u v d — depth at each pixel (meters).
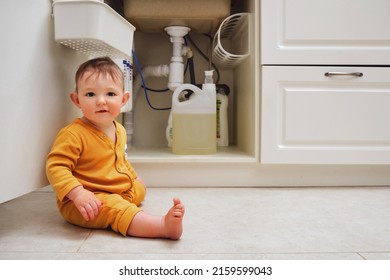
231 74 1.72
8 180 0.72
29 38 0.79
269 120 1.22
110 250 0.69
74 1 0.83
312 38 1.21
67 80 1.01
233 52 1.65
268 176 1.27
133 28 1.07
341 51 1.21
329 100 1.22
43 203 1.03
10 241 0.73
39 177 0.85
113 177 0.87
